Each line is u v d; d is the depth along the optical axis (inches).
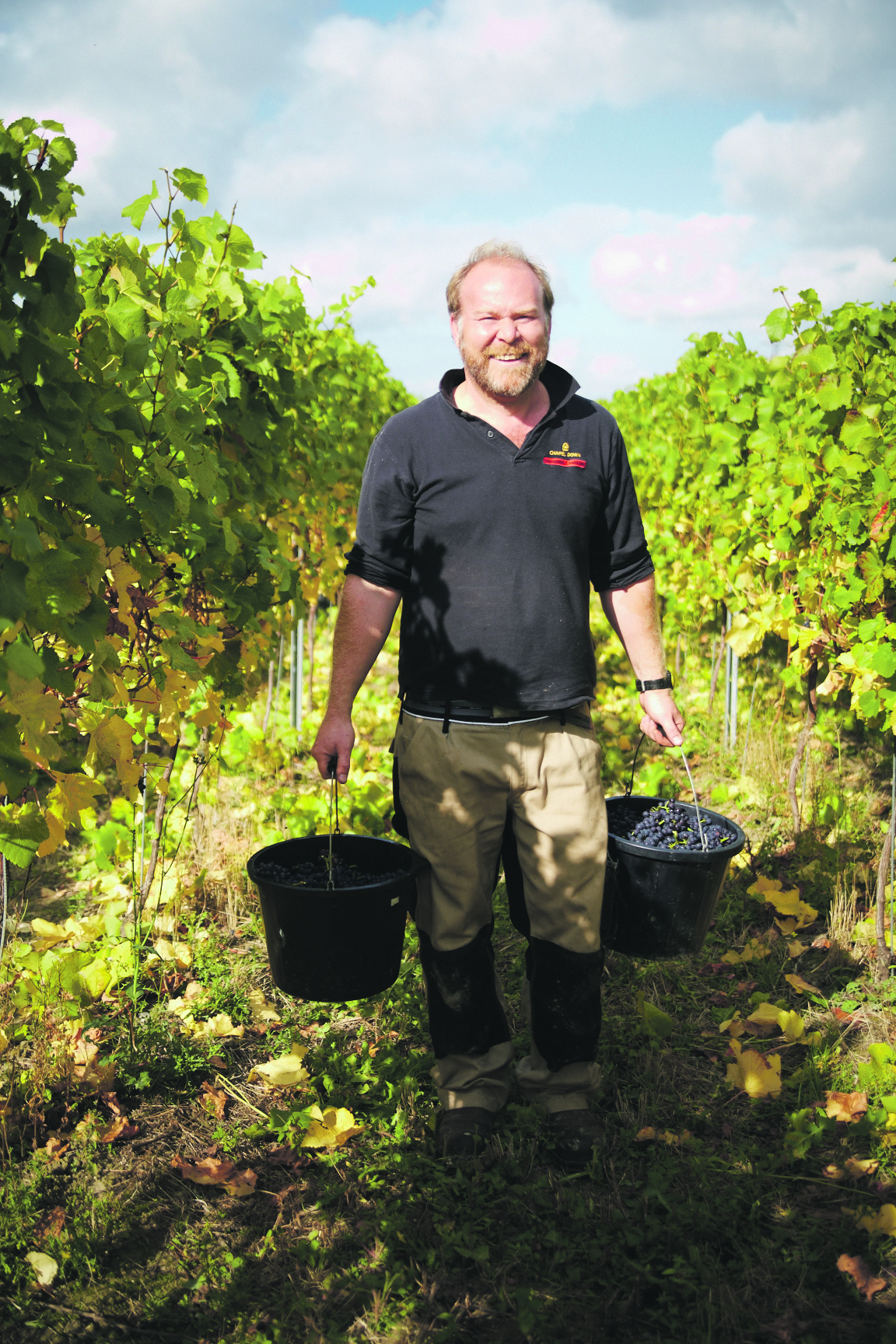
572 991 85.7
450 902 85.0
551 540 83.0
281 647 234.2
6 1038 98.0
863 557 125.0
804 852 148.4
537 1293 71.6
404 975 115.0
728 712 204.8
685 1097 95.3
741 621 172.9
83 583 72.2
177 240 100.7
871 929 123.3
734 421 184.7
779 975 118.8
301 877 86.0
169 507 81.2
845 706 213.9
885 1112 89.3
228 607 109.9
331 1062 98.0
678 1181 82.4
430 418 83.7
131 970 111.7
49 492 66.1
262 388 124.3
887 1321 68.4
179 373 95.9
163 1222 78.7
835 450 135.5
